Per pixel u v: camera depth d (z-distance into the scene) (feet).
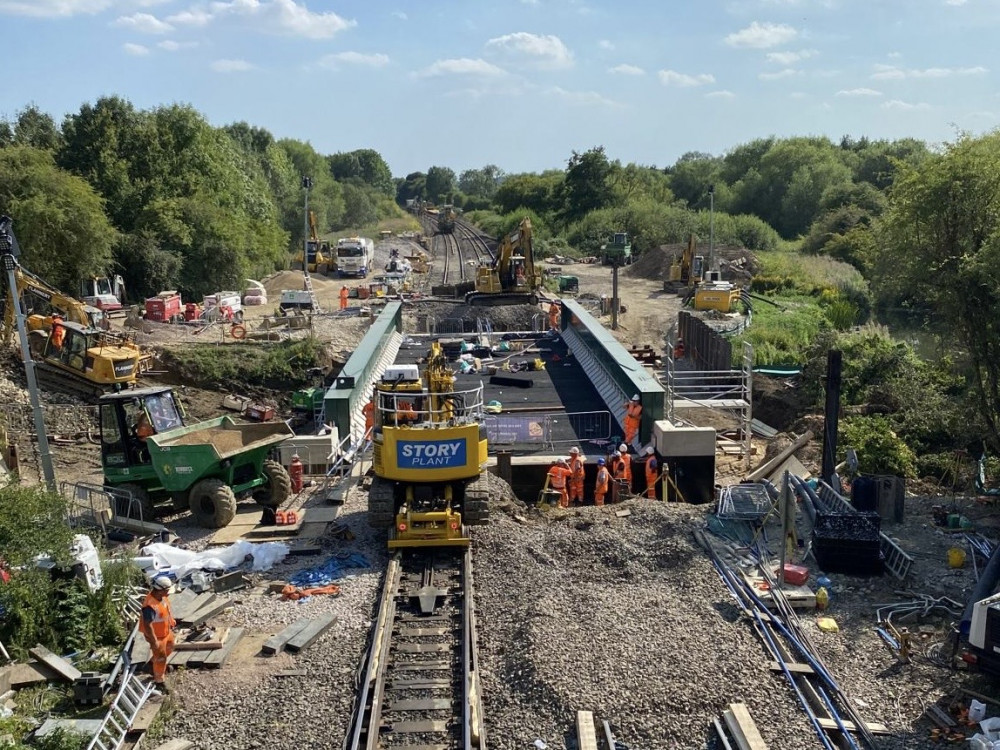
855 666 38.81
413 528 52.24
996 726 32.73
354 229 412.77
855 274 203.41
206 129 232.32
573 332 116.88
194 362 117.29
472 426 54.90
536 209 396.16
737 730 33.19
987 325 60.64
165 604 38.17
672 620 42.80
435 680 38.27
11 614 40.96
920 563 49.80
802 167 339.16
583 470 67.15
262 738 34.32
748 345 80.48
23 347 61.26
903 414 79.36
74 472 80.53
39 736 33.91
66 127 213.66
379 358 102.01
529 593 46.60
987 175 59.26
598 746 32.78
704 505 59.21
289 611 45.55
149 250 187.01
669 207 315.99
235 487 59.88
